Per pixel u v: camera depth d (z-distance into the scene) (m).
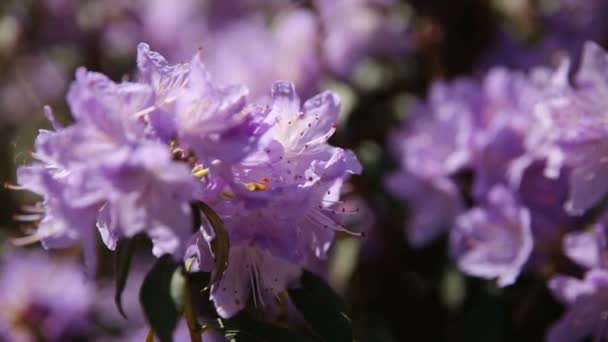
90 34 0.80
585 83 0.50
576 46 0.69
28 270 0.65
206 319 0.44
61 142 0.40
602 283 0.50
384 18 0.66
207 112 0.41
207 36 0.78
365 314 0.62
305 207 0.42
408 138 0.62
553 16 0.71
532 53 0.68
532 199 0.55
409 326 0.63
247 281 0.44
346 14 0.66
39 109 0.81
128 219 0.40
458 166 0.57
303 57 0.65
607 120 0.50
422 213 0.61
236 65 0.64
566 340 0.51
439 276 0.63
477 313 0.60
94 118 0.40
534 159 0.54
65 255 0.66
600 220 0.51
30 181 0.42
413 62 0.67
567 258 0.54
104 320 0.67
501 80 0.59
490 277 0.55
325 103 0.44
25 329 0.64
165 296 0.41
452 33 0.67
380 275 0.63
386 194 0.63
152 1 0.81
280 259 0.44
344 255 0.61
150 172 0.40
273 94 0.43
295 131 0.43
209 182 0.42
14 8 0.81
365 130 0.65
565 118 0.50
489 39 0.67
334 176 0.43
